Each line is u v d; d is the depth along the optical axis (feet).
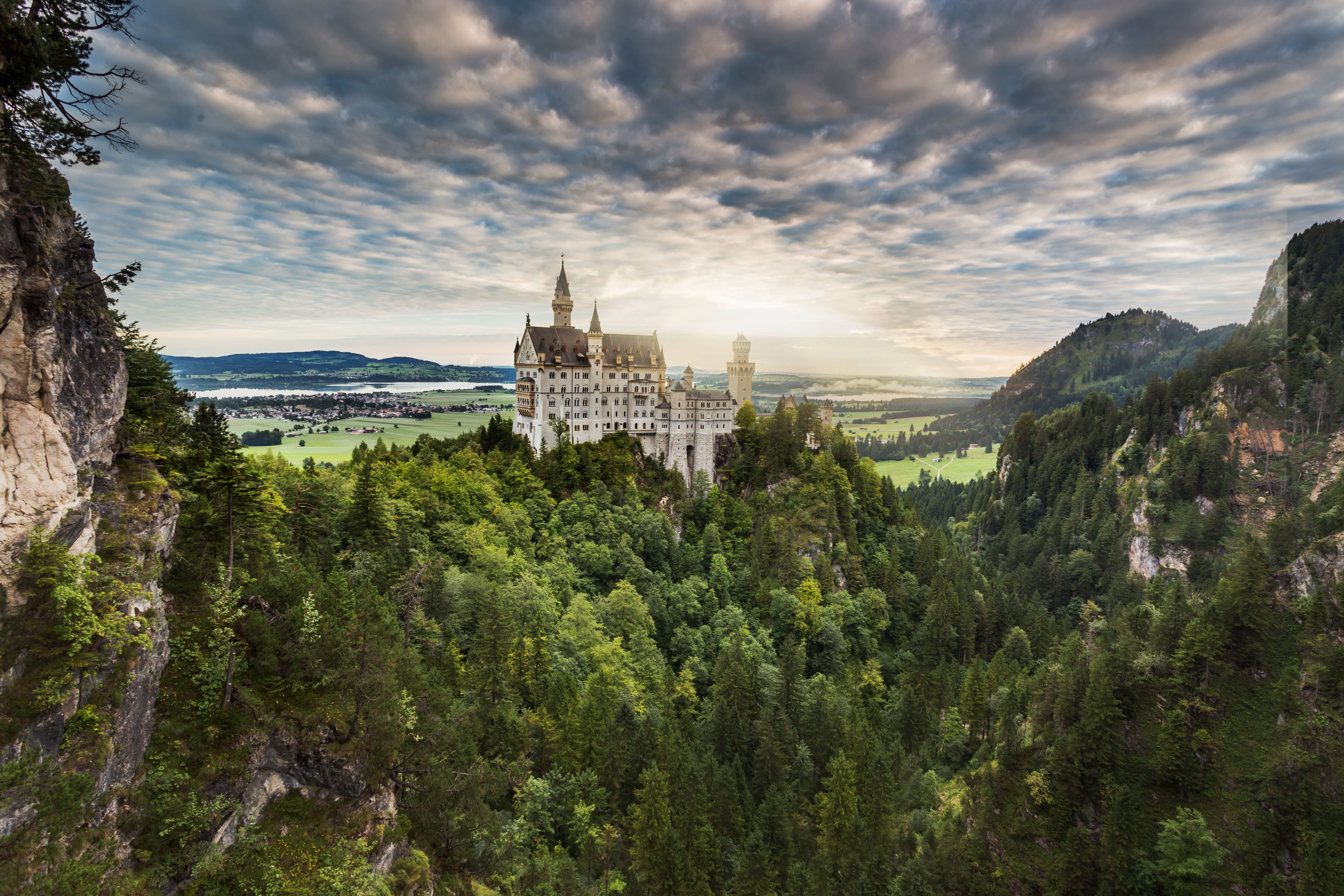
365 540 307.37
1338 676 273.95
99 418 136.46
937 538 638.53
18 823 99.35
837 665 465.47
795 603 487.61
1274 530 375.66
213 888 124.26
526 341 606.96
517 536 444.96
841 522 611.88
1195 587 641.81
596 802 246.68
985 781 305.73
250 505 180.34
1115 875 257.55
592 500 525.34
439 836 174.29
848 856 267.39
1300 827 247.70
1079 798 280.92
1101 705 285.02
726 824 266.16
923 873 257.96
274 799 146.92
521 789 223.92
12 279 110.93
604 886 220.02
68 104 119.96
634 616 410.52
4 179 110.22
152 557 142.31
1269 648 295.48
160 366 194.08
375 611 189.98
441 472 443.32
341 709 160.86
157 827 121.70
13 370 111.96
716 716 318.45
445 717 201.46
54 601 110.73
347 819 150.51
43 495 114.62
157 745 132.77
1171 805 270.46
